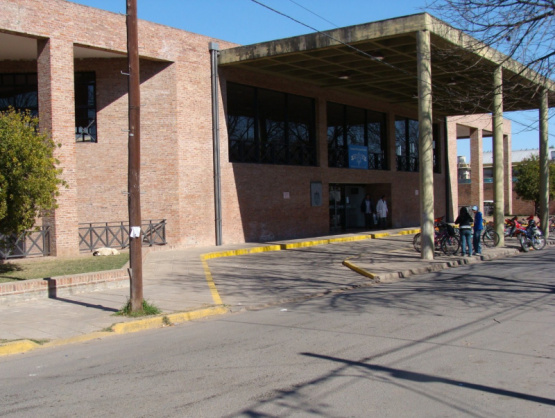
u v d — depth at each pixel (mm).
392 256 18641
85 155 19828
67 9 17219
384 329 8367
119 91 19969
